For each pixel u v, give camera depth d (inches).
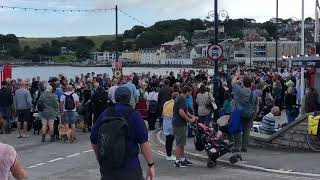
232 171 501.0
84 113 862.5
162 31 4972.9
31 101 816.3
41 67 3976.4
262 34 4837.6
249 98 570.9
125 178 231.0
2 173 187.2
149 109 887.7
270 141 607.5
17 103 786.8
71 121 738.2
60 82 952.3
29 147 683.4
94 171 503.5
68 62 4350.4
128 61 4872.0
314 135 576.7
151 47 4972.9
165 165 538.6
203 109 719.1
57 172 498.6
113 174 231.0
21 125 792.9
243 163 523.2
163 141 717.3
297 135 587.5
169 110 566.6
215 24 793.6
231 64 4106.8
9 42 3435.0
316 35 1001.5
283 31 4104.3
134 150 237.9
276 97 1046.4
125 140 233.0
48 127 748.6
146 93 926.4
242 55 4763.8
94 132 240.5
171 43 4891.7
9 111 832.9
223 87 894.4
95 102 776.3
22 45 3784.5
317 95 784.3
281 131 597.6
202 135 524.4
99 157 231.9
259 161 531.5
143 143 241.3
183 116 519.8
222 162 535.8
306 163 514.9
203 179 458.9
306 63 862.5
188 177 470.3
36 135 816.9
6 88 828.6
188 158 583.8
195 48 4453.7
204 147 525.7
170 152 571.5
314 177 461.1
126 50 4943.4
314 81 855.7
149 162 246.1
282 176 469.1
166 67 4768.7
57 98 776.9
